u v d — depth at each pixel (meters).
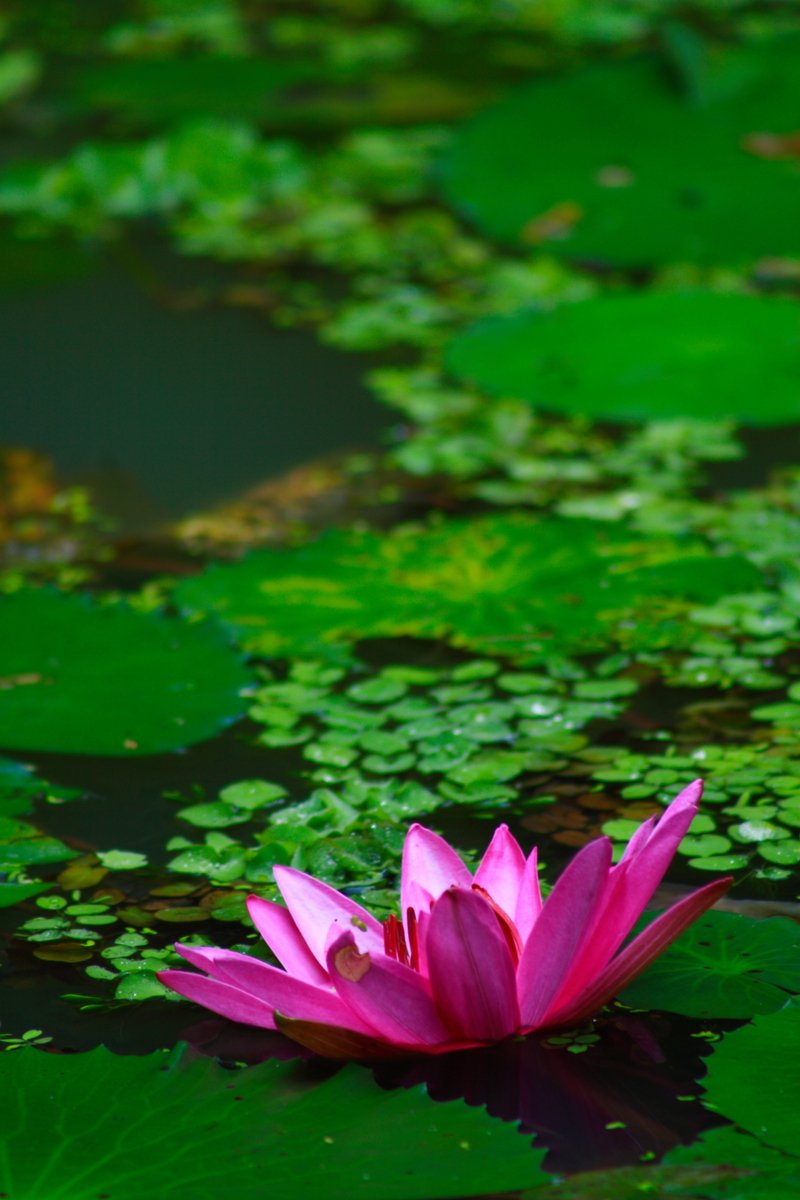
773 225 3.41
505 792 2.83
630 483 3.11
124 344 3.32
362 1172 2.65
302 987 2.69
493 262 3.43
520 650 2.93
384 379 3.26
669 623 2.94
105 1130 2.66
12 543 3.07
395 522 3.08
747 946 2.74
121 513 3.11
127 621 2.96
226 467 3.15
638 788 2.83
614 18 4.97
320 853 2.79
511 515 3.06
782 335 3.24
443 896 2.68
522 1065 2.70
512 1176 2.64
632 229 3.43
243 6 5.45
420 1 5.38
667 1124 2.68
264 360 3.29
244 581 2.99
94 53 4.89
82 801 2.84
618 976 2.70
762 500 3.08
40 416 3.22
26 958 2.75
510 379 3.21
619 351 3.23
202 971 2.74
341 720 2.88
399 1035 2.69
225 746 2.87
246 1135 2.66
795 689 2.90
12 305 3.39
